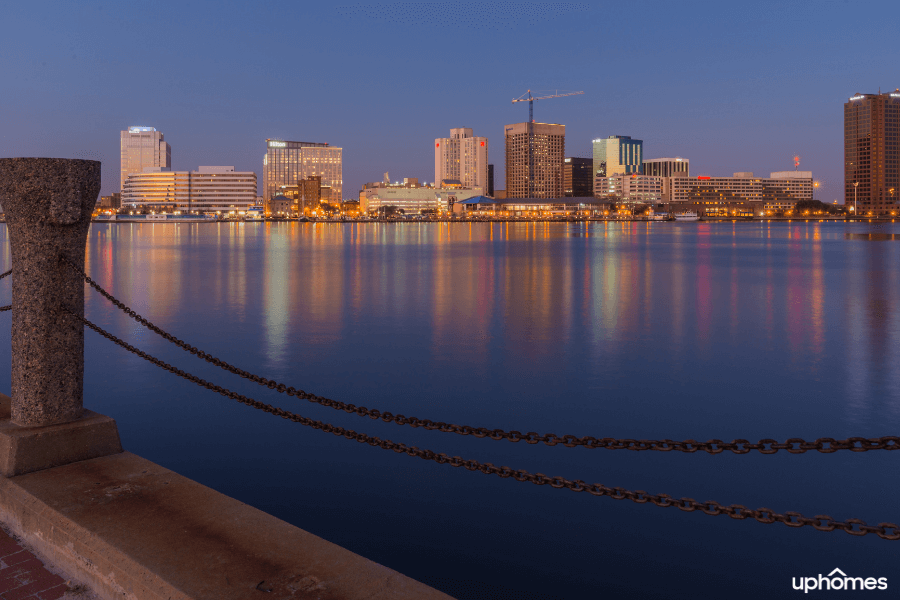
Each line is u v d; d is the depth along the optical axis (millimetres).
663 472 8570
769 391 12312
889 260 55875
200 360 14734
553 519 7316
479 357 15242
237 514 4043
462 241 102000
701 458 9000
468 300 26578
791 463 8812
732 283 34656
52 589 3709
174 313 22438
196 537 3736
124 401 11484
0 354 15000
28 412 5027
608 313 22812
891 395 12055
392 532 6941
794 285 33531
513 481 8320
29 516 4262
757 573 6203
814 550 6629
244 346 16453
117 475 4691
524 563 6359
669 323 20625
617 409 11148
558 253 67250
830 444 2832
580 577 6078
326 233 151250
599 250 73375
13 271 5098
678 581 6070
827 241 102125
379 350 16016
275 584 3242
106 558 3590
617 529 7098
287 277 37531
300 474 8430
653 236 129500
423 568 6215
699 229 195875
